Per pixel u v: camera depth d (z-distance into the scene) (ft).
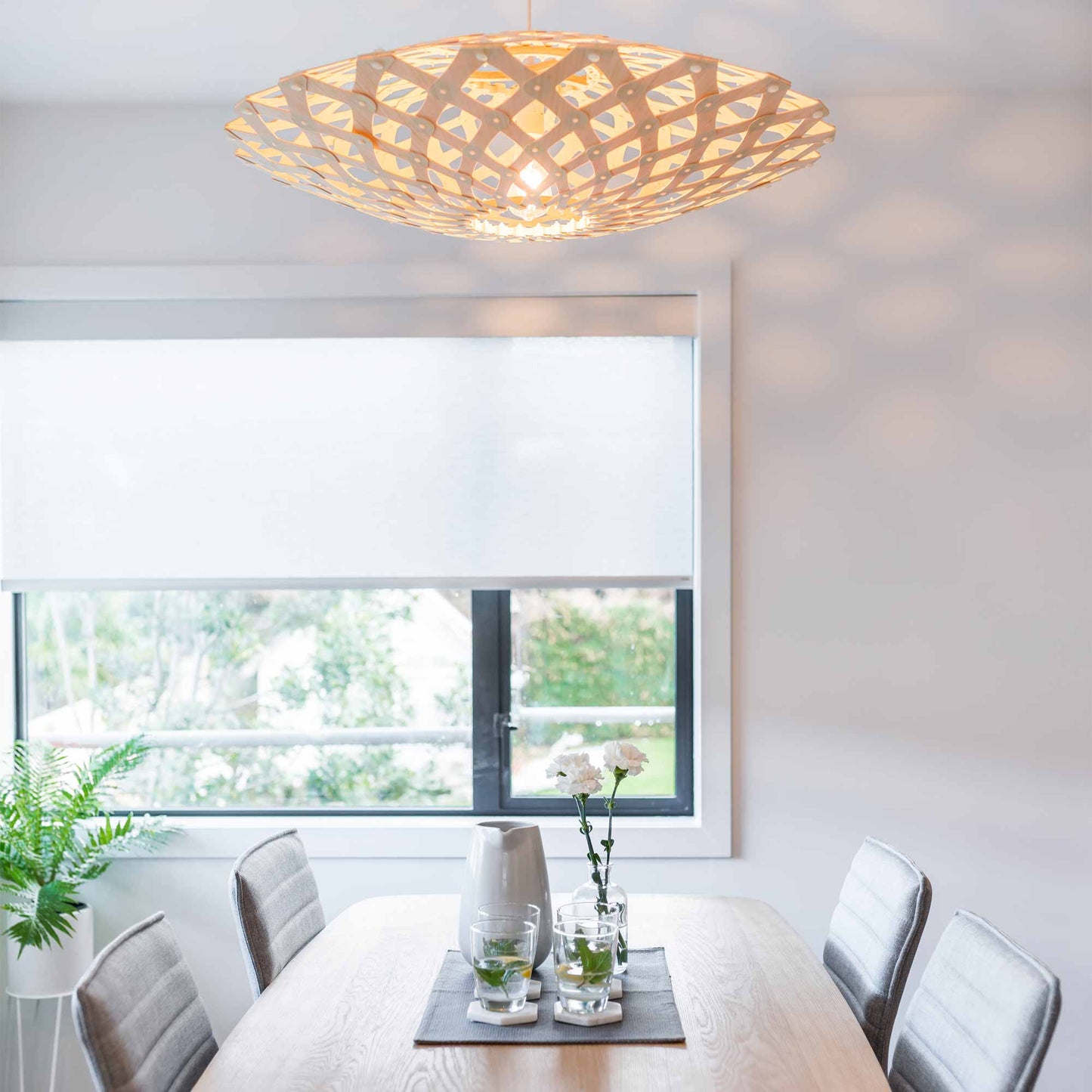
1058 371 9.86
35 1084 9.75
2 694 10.18
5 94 9.70
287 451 10.05
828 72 9.30
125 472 10.08
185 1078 5.77
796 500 9.87
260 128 4.68
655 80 3.99
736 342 9.89
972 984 5.59
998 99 9.84
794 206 9.89
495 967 5.76
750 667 9.89
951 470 9.86
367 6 8.02
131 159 9.95
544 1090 5.06
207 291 9.87
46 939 8.77
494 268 9.86
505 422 10.03
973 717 9.86
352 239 9.94
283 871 7.47
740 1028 5.75
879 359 9.87
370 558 10.03
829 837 9.89
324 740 10.52
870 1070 5.26
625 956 6.41
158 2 7.98
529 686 10.44
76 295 9.87
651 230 9.89
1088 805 9.82
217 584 10.03
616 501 10.02
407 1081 5.15
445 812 10.43
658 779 10.41
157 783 10.49
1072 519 9.84
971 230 9.87
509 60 3.82
